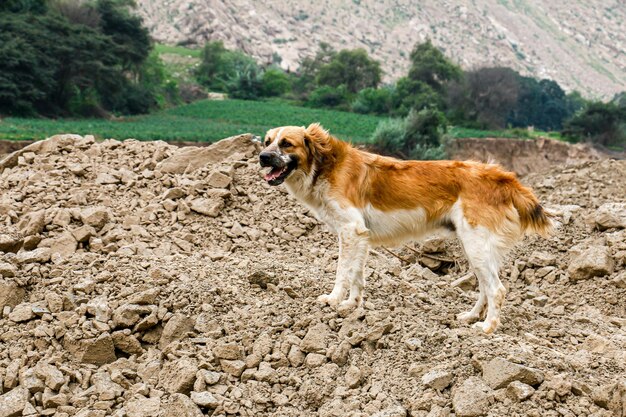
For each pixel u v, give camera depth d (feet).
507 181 13.55
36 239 15.90
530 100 232.32
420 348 12.83
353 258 13.50
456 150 119.85
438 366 12.50
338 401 12.29
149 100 138.41
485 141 129.70
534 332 13.99
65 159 19.13
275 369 12.91
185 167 18.86
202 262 15.40
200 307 13.83
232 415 12.28
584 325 14.52
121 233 16.37
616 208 18.30
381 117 167.63
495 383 12.07
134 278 14.42
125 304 13.76
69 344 13.39
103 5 136.56
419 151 106.83
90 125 100.37
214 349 13.05
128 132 92.17
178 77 200.03
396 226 13.70
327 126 137.80
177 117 136.26
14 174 18.66
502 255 13.42
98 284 14.35
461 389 12.02
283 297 14.19
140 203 17.70
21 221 16.44
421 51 195.62
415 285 15.39
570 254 17.33
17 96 103.04
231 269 15.12
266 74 203.00
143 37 139.13
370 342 13.05
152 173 18.62
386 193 13.64
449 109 176.45
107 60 118.93
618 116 154.92
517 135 153.17
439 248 17.57
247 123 134.51
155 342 13.62
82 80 117.29
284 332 13.34
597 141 154.61
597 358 12.80
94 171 18.66
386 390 12.40
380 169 13.73
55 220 16.44
